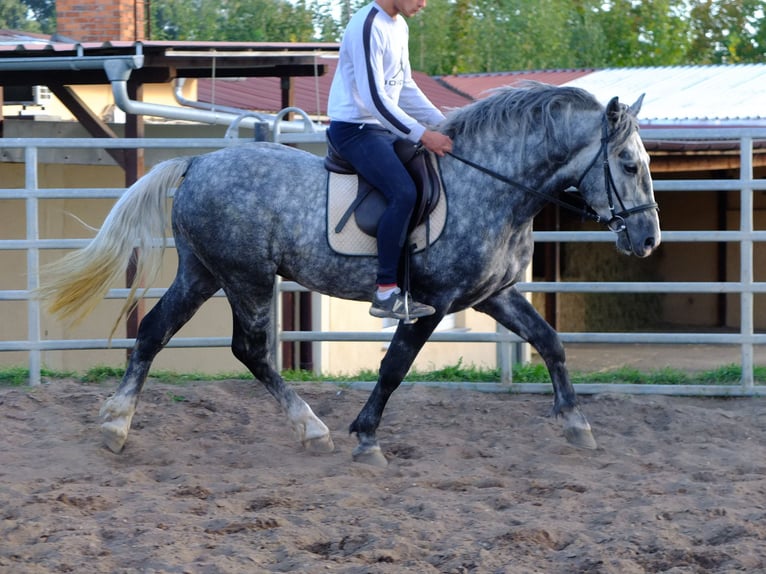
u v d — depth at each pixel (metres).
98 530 5.45
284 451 7.24
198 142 9.15
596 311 19.28
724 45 41.19
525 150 6.71
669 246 20.11
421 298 6.79
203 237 6.96
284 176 6.92
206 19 36.69
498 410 8.34
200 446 7.41
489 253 6.69
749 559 4.96
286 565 5.00
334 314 14.22
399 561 5.07
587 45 36.31
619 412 8.36
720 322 19.83
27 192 9.11
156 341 7.27
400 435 7.71
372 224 6.69
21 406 8.27
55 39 15.61
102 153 13.70
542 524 5.49
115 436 7.16
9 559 5.07
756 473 6.75
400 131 6.54
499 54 35.22
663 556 5.05
